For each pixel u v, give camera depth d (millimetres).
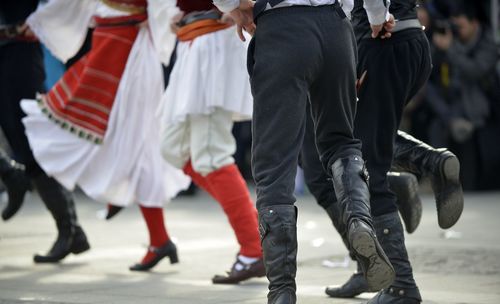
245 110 10898
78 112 11938
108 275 11359
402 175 8688
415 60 8133
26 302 9156
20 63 12734
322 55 7062
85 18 12344
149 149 11953
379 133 8102
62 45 12438
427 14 22188
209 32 10812
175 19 11008
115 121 11938
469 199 21500
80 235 12680
